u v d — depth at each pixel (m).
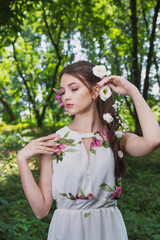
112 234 1.51
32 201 1.46
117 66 8.89
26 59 12.49
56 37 12.07
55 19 10.38
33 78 12.43
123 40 8.84
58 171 1.48
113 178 1.53
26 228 3.45
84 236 1.48
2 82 15.02
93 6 9.18
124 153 1.65
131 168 6.90
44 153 1.47
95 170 1.49
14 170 4.49
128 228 4.36
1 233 3.38
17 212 3.89
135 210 5.18
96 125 1.62
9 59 12.38
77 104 1.52
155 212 5.16
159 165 7.27
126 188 5.93
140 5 9.88
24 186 1.46
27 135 5.62
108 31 9.64
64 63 12.03
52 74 11.98
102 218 1.51
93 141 1.53
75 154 1.49
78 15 9.76
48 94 11.93
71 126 1.61
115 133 1.57
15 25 6.65
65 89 1.54
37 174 4.28
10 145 4.77
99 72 1.54
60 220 1.51
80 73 1.52
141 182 6.40
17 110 17.84
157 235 4.13
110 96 1.64
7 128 11.93
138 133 7.99
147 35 9.12
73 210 1.50
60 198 1.49
